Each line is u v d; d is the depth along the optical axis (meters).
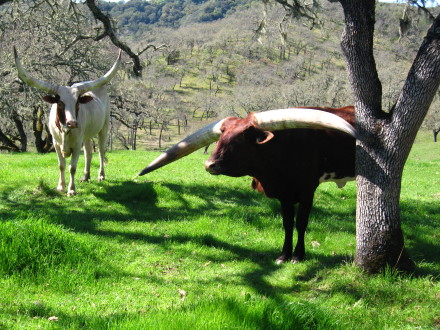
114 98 34.09
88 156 11.08
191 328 3.89
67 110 9.04
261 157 5.86
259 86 108.19
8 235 5.54
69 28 23.84
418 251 6.83
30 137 44.34
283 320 4.12
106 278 5.54
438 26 5.21
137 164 15.23
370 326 4.50
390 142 5.41
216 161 5.65
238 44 150.62
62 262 5.59
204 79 140.12
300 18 9.53
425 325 4.49
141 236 7.31
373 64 5.62
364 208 5.60
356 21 5.54
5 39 24.98
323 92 84.69
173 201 9.63
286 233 6.48
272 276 5.93
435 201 11.07
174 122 112.94
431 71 5.17
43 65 24.73
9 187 10.15
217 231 7.65
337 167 6.45
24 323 4.19
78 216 8.30
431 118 75.25
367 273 5.55
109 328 3.94
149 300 5.02
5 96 24.97
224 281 5.73
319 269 5.94
